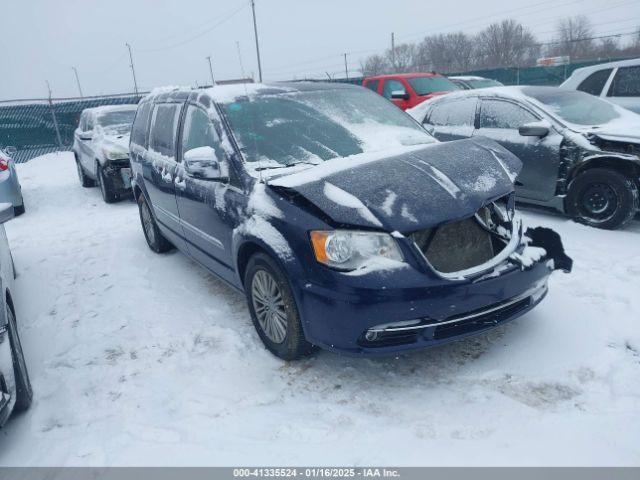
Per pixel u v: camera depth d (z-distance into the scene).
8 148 9.20
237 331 3.83
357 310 2.71
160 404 3.04
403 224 2.72
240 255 3.43
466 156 3.35
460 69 65.44
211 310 4.23
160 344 3.75
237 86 4.15
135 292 4.77
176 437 2.73
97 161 9.20
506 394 2.84
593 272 4.30
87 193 10.51
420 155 3.31
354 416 2.77
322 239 2.78
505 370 3.05
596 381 2.89
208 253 4.09
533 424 2.59
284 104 3.96
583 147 5.39
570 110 5.91
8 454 2.74
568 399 2.76
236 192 3.42
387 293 2.66
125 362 3.55
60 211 8.99
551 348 3.22
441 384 2.98
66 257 6.13
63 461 2.64
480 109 6.42
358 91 4.48
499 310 2.96
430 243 2.84
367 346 2.79
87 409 3.06
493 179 3.15
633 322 3.45
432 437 2.57
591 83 8.25
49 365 3.62
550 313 3.65
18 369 2.93
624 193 5.20
